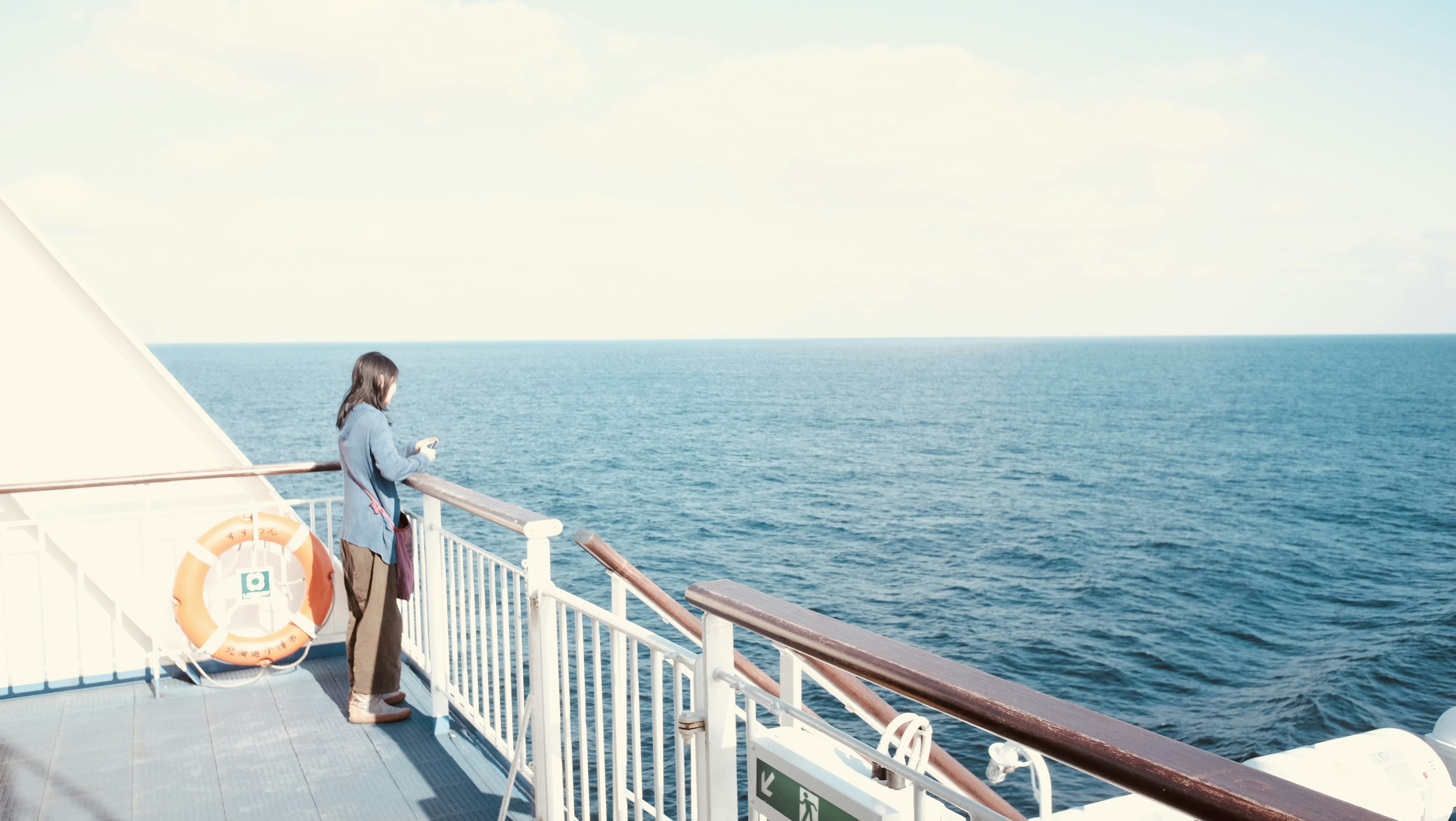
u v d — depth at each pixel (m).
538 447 64.50
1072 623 23.52
